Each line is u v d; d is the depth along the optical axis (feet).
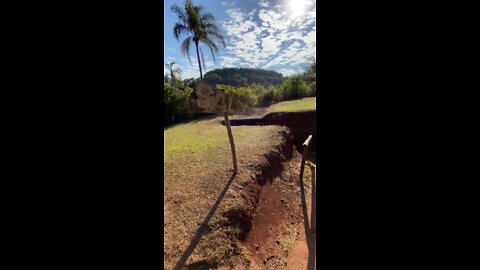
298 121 41.57
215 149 26.27
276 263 14.07
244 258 13.08
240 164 21.30
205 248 12.80
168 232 13.64
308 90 67.41
